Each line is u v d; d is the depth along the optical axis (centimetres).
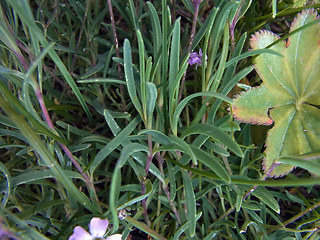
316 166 8
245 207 11
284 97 12
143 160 11
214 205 13
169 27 11
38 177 10
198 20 13
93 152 12
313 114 12
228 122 11
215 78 10
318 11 14
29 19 6
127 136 10
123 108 13
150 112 9
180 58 12
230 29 12
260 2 16
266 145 11
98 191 14
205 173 10
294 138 12
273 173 11
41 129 9
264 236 12
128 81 9
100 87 14
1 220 8
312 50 12
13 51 8
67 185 9
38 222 11
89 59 14
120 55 14
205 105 11
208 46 12
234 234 12
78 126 15
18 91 11
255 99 11
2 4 10
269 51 10
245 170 13
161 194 12
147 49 15
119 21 16
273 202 11
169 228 13
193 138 13
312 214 13
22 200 13
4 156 14
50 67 15
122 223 11
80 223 11
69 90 14
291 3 13
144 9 15
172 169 11
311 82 12
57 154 11
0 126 13
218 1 11
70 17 15
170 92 10
